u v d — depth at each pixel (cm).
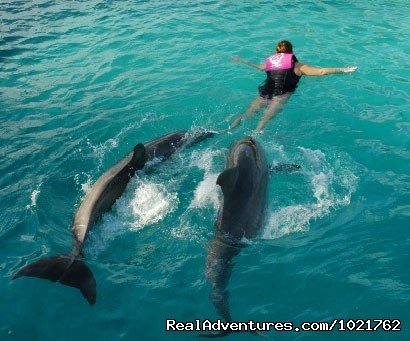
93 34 1405
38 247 638
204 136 898
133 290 576
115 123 958
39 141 898
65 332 528
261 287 577
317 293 569
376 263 609
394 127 927
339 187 754
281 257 619
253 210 657
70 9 1623
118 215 700
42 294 571
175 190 751
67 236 658
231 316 542
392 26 1417
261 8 1583
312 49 1263
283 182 759
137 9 1603
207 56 1241
